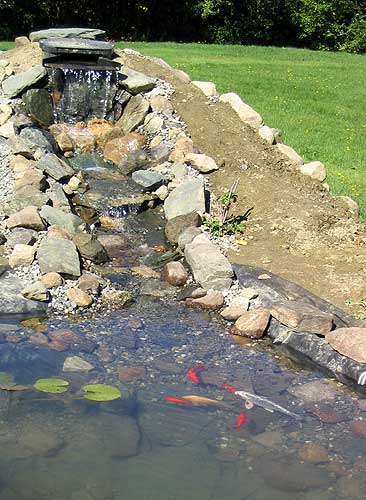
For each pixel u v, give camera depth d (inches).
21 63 291.0
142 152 250.7
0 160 233.9
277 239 210.4
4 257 190.2
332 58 563.5
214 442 125.8
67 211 215.8
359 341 156.2
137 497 110.9
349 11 754.2
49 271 182.9
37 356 151.0
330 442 128.9
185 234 207.5
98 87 273.9
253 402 139.3
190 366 151.8
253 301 179.5
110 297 180.4
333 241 209.0
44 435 124.0
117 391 138.3
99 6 698.2
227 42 736.3
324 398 144.2
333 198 238.7
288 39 754.2
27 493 110.2
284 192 233.9
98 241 204.1
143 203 228.7
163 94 279.3
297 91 400.8
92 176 239.9
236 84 401.7
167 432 127.6
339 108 369.1
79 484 112.8
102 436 124.8
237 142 262.4
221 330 169.9
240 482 116.0
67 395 136.3
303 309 168.7
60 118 272.2
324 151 291.6
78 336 161.3
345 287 184.7
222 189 237.5
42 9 663.8
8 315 169.0
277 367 155.3
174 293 186.2
